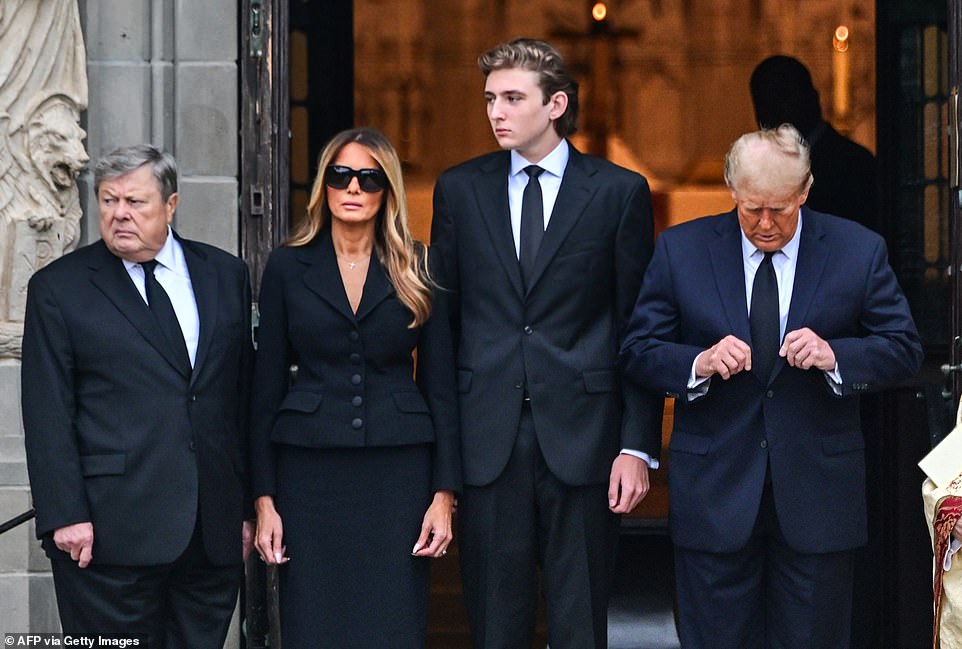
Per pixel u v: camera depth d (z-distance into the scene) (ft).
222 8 75.25
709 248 60.85
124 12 74.69
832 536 59.31
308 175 91.04
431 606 89.92
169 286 60.39
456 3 123.34
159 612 60.18
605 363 63.26
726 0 123.03
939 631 57.26
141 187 58.34
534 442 62.59
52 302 58.80
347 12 98.68
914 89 94.07
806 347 57.47
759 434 59.62
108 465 58.29
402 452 61.36
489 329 63.16
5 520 72.43
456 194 64.34
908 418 86.17
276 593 74.59
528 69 62.59
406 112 123.44
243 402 62.44
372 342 61.11
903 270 93.50
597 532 63.36
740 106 123.75
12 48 72.59
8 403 72.69
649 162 124.67
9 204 72.69
